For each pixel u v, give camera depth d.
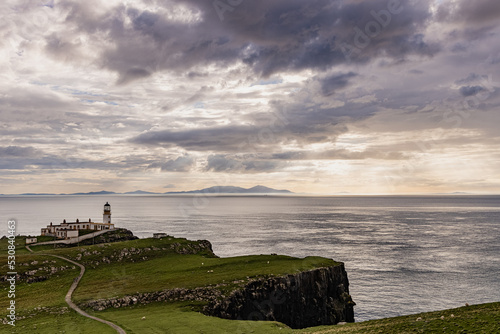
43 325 59.72
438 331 45.47
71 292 80.00
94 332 55.97
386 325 52.72
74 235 132.75
